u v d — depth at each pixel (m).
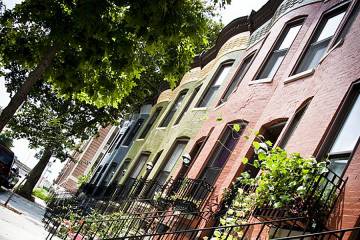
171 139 17.19
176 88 22.34
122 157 25.41
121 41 7.24
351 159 5.86
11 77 15.00
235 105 11.98
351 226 5.01
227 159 10.65
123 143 26.84
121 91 8.91
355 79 6.96
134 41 7.52
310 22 10.70
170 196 11.86
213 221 9.43
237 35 16.16
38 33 8.38
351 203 5.24
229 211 7.90
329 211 5.51
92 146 45.00
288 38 11.56
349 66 7.42
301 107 8.56
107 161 28.52
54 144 25.59
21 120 25.00
